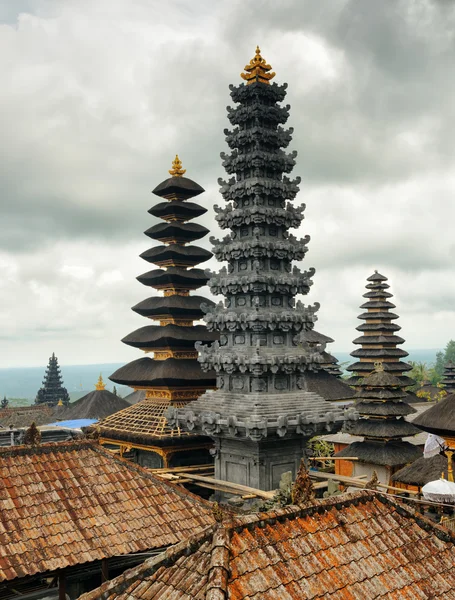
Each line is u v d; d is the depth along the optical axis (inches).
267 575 587.2
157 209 1867.6
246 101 1507.1
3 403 4719.5
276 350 1390.3
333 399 2402.8
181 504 956.0
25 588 949.8
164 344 1700.3
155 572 618.8
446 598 653.3
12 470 928.9
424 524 756.0
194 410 1407.5
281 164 1481.3
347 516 724.0
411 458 1852.9
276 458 1304.1
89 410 2475.4
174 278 1775.3
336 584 610.9
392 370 2839.6
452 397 1320.1
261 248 1405.0
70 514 876.0
